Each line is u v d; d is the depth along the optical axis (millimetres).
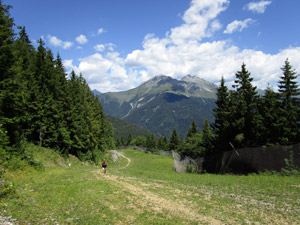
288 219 9281
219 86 38156
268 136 30641
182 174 30203
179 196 13789
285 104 30609
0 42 20328
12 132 23516
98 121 55625
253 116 30422
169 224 8492
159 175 27562
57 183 16078
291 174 18922
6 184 12859
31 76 32188
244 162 23984
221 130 34781
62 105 38031
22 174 18281
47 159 29250
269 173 20656
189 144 51500
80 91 48406
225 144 34312
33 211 9156
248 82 32531
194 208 11023
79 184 16031
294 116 29312
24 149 23953
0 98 20312
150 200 12352
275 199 12688
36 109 31750
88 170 29578
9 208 9117
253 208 11023
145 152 102500
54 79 37000
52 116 35156
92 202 11242
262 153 21891
